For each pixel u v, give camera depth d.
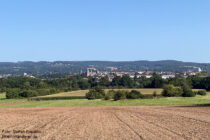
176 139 22.81
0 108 73.31
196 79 141.38
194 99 89.44
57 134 25.91
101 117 41.84
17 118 42.28
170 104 75.81
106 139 23.08
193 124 32.19
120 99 95.81
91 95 108.25
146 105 75.06
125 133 25.91
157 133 25.72
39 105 86.06
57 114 49.06
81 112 52.97
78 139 23.25
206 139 22.83
